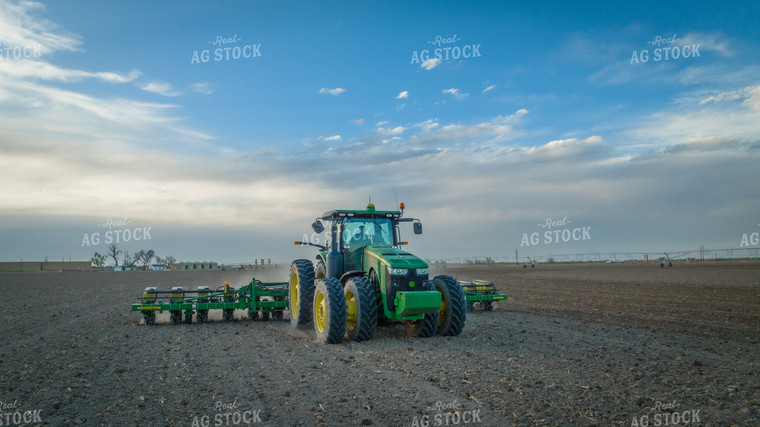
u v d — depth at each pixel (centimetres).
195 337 873
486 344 772
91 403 480
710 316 1095
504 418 429
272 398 491
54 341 833
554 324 998
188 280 3072
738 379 552
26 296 1828
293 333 922
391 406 462
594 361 643
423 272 821
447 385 529
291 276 1047
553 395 492
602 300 1484
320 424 418
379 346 762
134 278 3494
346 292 853
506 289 1981
